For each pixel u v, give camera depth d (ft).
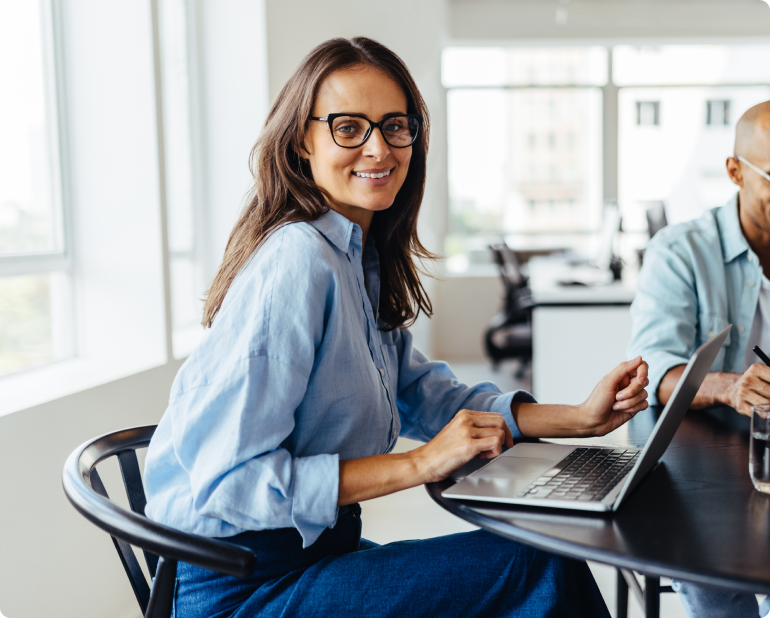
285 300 3.38
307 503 3.20
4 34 6.83
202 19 9.61
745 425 4.47
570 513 2.96
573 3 23.29
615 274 15.78
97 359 7.79
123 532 2.89
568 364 11.90
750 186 5.56
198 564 2.76
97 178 7.65
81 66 7.58
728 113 24.06
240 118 9.60
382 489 3.30
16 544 5.61
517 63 24.29
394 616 3.28
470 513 3.00
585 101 24.31
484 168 24.58
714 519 2.87
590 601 3.39
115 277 7.70
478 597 3.29
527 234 24.72
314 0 10.96
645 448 3.05
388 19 14.67
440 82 22.44
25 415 5.71
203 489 3.23
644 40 23.50
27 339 7.17
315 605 3.31
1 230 6.84
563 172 24.48
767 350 5.85
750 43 23.75
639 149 24.30
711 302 5.80
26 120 7.14
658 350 5.52
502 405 4.37
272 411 3.26
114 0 7.46
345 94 3.81
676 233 5.96
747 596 4.65
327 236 3.75
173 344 8.15
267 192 3.92
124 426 6.98
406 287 4.68
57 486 6.05
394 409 4.16
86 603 6.40
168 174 9.27
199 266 9.97
